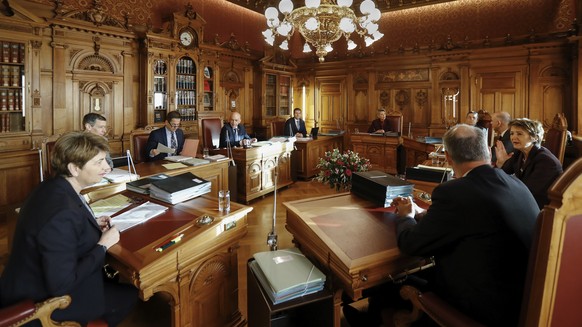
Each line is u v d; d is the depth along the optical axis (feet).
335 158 10.05
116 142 20.61
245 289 9.32
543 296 3.83
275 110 30.68
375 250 5.34
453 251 4.96
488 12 25.07
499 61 24.41
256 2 28.71
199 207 7.28
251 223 14.71
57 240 4.59
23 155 15.66
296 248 6.73
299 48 32.63
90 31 19.04
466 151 5.21
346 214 6.71
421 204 7.30
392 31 28.48
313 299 5.46
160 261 5.37
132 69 21.22
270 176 18.92
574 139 19.61
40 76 17.33
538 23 23.59
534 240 3.94
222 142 18.19
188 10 23.24
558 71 22.82
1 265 10.28
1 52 15.85
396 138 22.04
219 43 26.84
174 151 12.80
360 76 29.68
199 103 24.56
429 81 26.89
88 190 8.61
